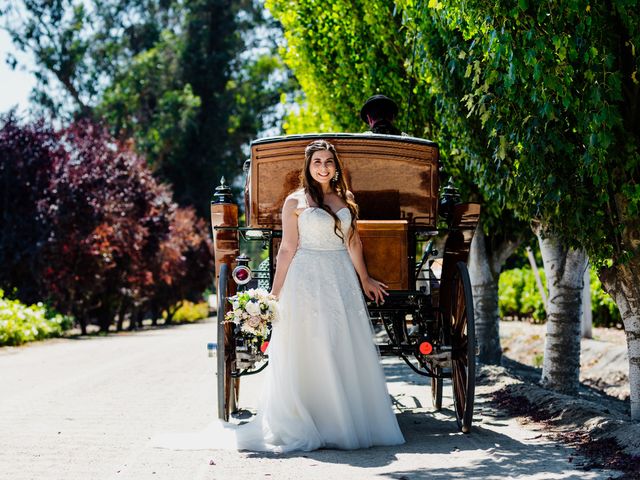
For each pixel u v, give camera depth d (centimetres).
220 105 5672
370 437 651
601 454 598
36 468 565
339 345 653
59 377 1175
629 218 714
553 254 1041
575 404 777
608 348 1502
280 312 663
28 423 759
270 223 760
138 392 996
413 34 1024
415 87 1237
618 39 677
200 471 552
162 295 4053
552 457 590
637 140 701
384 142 732
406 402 934
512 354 1877
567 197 723
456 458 593
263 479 525
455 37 854
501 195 867
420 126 1280
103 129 3244
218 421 716
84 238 2606
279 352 655
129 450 630
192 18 5759
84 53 5497
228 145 5778
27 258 2548
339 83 1511
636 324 763
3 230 2561
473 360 686
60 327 2575
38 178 2614
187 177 5603
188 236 4241
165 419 787
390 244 693
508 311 2583
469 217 747
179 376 1188
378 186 746
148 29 5759
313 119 2031
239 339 727
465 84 881
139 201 3219
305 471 549
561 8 629
